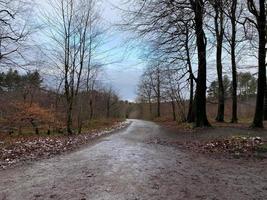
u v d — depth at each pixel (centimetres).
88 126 4525
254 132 2078
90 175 966
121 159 1274
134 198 718
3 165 1220
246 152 1349
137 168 1064
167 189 787
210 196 727
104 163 1182
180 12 1273
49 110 3678
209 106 6475
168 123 5641
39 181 916
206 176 926
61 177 959
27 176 996
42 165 1198
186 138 2205
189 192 759
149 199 709
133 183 851
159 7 1257
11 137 2803
